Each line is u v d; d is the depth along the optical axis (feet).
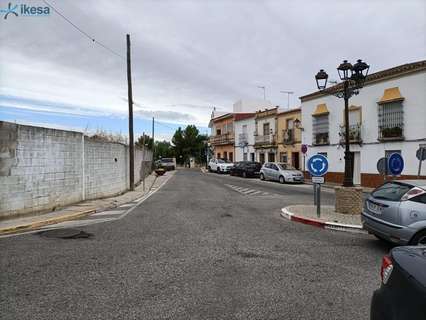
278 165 99.09
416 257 8.96
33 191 37.22
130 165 69.87
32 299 15.23
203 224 33.24
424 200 23.73
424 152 44.16
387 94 76.79
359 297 16.01
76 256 21.84
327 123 95.55
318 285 17.48
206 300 15.35
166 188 75.77
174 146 262.26
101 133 93.04
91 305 14.67
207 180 102.27
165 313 13.99
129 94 69.97
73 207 43.11
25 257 21.52
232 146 167.84
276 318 13.78
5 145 33.50
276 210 43.96
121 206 46.91
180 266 20.06
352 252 24.14
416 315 7.54
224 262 20.98
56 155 41.57
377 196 26.76
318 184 36.76
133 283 17.28
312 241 27.25
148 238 27.09
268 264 20.81
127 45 69.77
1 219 33.14
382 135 77.51
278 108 128.88
